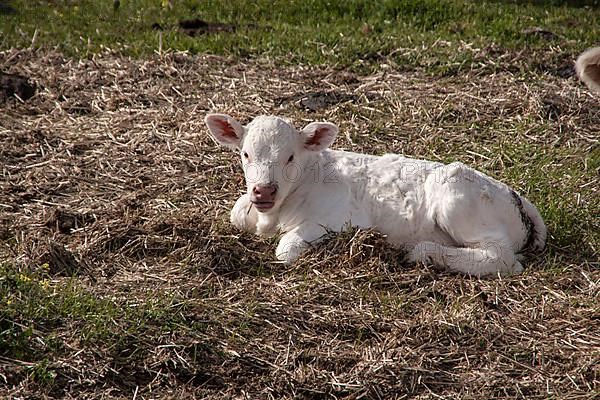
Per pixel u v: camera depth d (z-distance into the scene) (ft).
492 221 36.52
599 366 30.48
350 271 35.29
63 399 27.71
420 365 30.19
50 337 29.78
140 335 30.40
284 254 36.11
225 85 56.80
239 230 38.52
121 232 37.58
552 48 63.72
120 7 75.61
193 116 52.21
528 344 31.81
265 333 31.58
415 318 32.96
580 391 29.35
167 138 49.39
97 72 58.44
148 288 33.96
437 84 57.57
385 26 70.38
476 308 33.55
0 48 63.93
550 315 33.63
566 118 52.90
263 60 61.11
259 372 29.66
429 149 48.85
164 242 37.17
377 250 36.17
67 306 31.48
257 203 35.63
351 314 32.94
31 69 59.26
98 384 28.48
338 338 31.78
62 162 46.26
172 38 65.26
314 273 35.29
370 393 28.96
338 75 58.34
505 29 68.08
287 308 32.91
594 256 38.09
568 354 31.32
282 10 75.05
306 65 60.59
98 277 34.83
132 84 56.90
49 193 43.09
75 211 40.60
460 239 36.78
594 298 34.81
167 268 35.68
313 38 64.90
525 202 38.24
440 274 35.86
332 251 35.99
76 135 49.62
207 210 41.32
